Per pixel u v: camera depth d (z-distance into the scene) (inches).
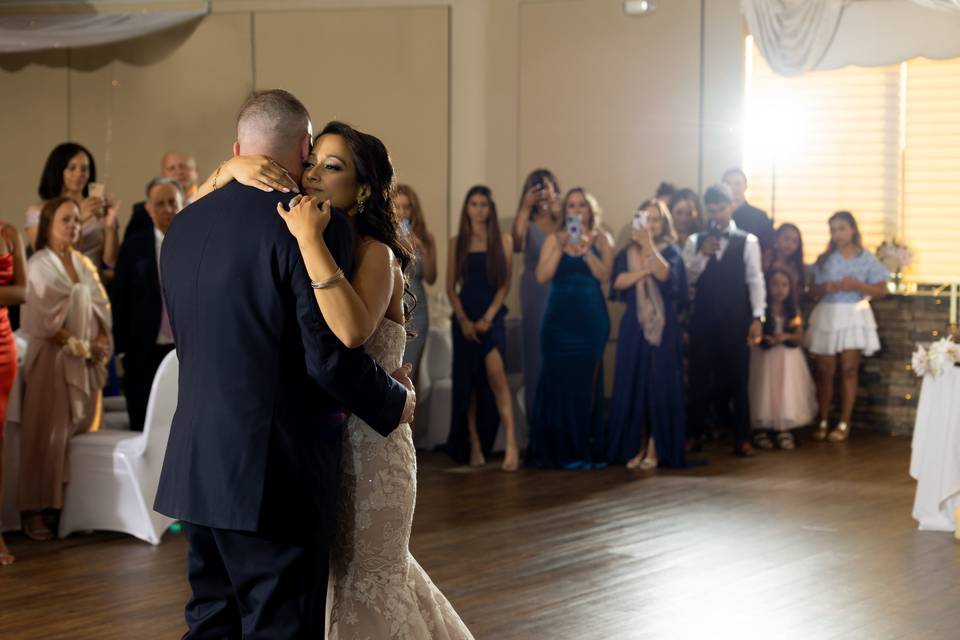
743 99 352.5
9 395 211.3
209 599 107.0
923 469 215.6
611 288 289.9
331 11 369.1
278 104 106.4
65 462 210.2
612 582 178.4
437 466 284.4
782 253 324.2
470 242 286.0
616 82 351.6
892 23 333.7
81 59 386.0
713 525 217.9
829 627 156.0
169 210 241.3
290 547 101.3
